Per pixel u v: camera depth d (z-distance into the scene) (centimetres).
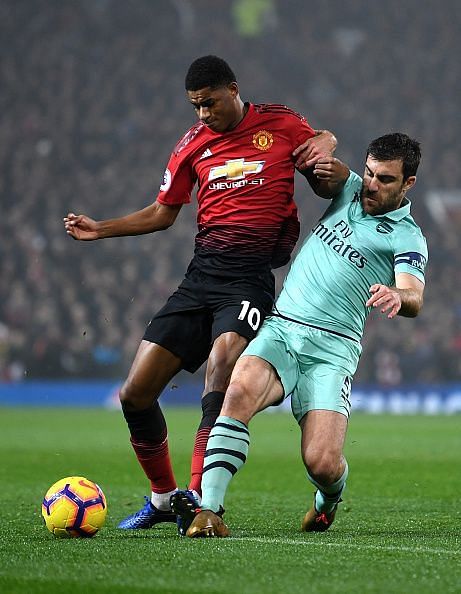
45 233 4584
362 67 5878
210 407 902
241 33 5944
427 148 5441
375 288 818
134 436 952
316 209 4897
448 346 4212
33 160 5031
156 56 5694
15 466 1791
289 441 2494
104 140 5200
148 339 945
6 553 750
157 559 708
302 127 957
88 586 620
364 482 1524
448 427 3031
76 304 4219
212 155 946
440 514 1120
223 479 830
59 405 4125
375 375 4178
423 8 6156
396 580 636
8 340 4131
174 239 4584
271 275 964
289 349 895
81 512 859
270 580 634
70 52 5581
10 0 5634
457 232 5012
